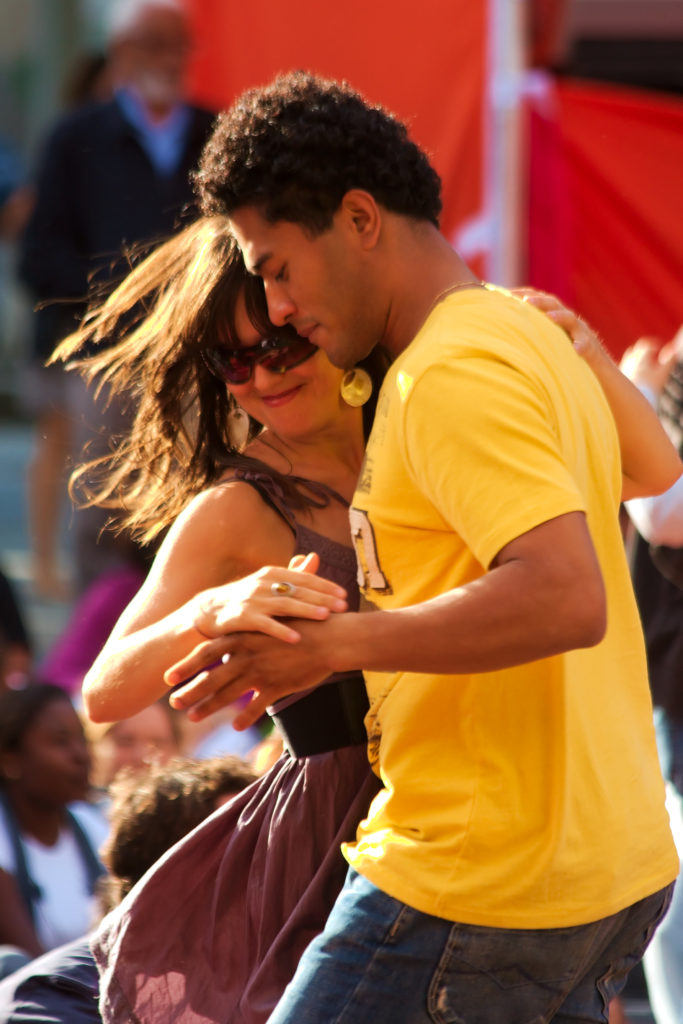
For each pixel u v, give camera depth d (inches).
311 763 270.5
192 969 271.7
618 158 646.5
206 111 700.7
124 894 336.5
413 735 235.9
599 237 650.8
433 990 232.8
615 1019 431.5
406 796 235.6
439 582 232.5
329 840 267.1
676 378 377.4
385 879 233.6
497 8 639.8
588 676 236.7
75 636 695.7
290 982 256.8
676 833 385.1
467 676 231.6
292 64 662.5
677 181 649.6
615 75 834.2
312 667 217.6
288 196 232.4
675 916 382.0
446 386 218.2
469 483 213.9
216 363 274.8
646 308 655.1
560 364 238.2
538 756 230.1
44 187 713.6
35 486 909.8
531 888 227.5
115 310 290.4
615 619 244.7
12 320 1775.3
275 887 268.8
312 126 232.5
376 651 214.4
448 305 234.2
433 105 646.5
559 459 216.4
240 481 270.1
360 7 650.2
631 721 244.7
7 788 515.2
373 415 276.5
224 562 266.4
